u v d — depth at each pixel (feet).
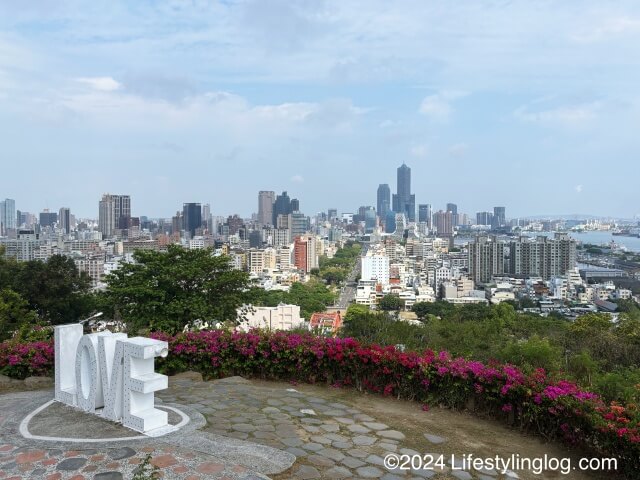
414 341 47.85
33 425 19.65
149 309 47.75
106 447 17.34
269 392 25.21
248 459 16.58
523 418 21.95
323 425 20.67
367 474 16.39
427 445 19.54
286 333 30.73
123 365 19.93
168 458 16.43
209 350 29.58
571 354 56.80
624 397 25.81
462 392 24.06
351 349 27.37
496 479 17.13
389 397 25.93
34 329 41.39
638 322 98.43
